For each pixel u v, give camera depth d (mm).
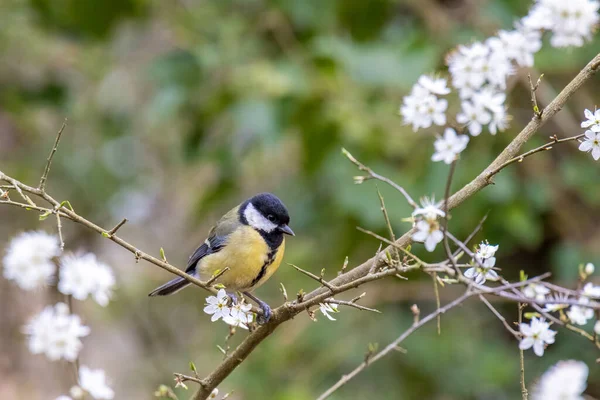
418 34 10656
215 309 5371
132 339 13711
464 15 11820
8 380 12273
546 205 11547
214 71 11375
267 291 12523
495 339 12430
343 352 11820
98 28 12023
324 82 10617
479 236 10672
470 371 11703
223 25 11422
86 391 5168
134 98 13930
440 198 10047
